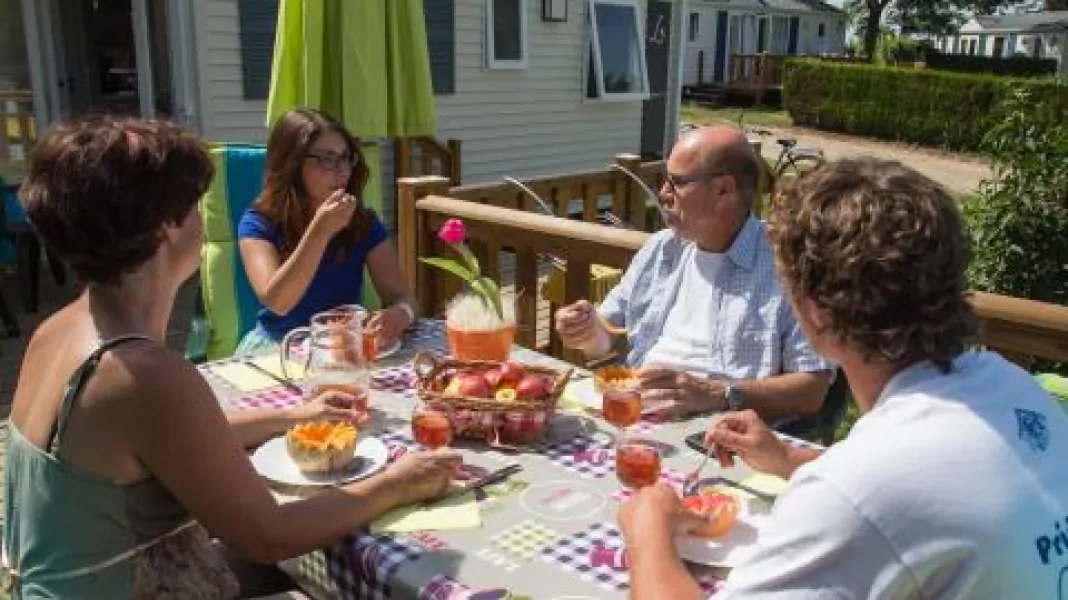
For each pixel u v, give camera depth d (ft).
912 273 3.32
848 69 69.00
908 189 3.46
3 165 21.21
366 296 10.70
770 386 6.82
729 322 7.50
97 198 4.14
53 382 4.29
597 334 7.80
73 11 25.43
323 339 6.40
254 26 22.52
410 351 7.91
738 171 7.38
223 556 5.55
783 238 3.65
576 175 15.74
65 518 4.25
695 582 3.88
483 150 29.53
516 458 5.67
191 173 4.44
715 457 5.70
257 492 4.46
